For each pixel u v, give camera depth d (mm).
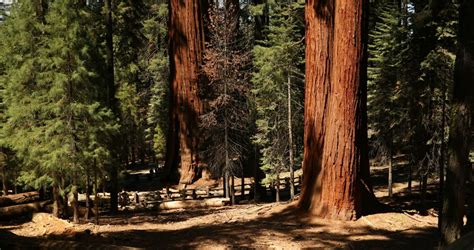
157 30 34531
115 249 8156
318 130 12953
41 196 22469
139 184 30000
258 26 29250
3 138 16328
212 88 24625
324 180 12344
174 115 27906
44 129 15195
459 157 7711
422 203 17547
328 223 11781
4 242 8328
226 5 25172
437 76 16547
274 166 21625
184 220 15688
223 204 21625
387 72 20109
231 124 22125
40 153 15109
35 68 15727
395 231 10867
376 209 12453
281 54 19891
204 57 24469
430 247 8867
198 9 26625
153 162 47625
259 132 23047
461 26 7605
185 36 26688
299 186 27672
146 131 44094
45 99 15305
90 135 15086
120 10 24438
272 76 20672
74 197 15688
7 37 17281
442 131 16375
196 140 26875
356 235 10641
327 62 12797
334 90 11883
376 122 21781
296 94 21812
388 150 21484
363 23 11695
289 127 20453
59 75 14680
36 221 13570
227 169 21812
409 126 18828
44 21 16594
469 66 7520
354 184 11953
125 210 21078
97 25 18688
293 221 12383
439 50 16234
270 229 11688
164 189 26453
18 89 16125
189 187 26156
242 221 13250
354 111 11758
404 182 25719
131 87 36219
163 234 12180
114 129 15859
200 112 26734
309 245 9969
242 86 21297
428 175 18953
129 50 28484
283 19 20891
